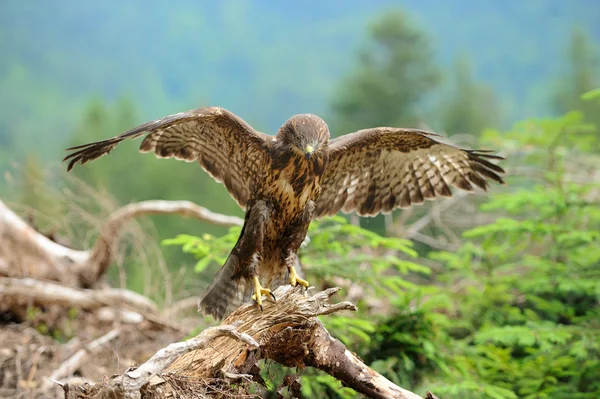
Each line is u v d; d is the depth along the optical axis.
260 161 6.94
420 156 7.73
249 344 5.59
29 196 12.18
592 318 9.05
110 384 5.16
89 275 10.50
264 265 7.06
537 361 8.54
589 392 8.47
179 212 10.41
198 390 5.51
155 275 11.33
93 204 12.62
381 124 30.27
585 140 11.34
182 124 7.01
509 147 11.97
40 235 10.51
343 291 8.88
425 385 7.93
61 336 9.79
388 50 33.50
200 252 8.73
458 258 10.48
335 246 8.63
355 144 7.38
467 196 14.55
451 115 31.91
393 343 8.34
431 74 32.94
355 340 8.43
